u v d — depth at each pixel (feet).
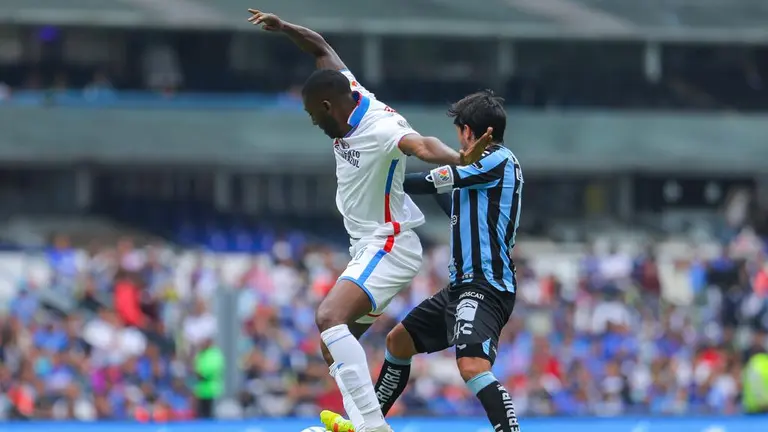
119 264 212.43
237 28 344.49
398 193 72.59
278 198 348.18
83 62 343.67
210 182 346.33
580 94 364.17
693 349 195.62
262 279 210.79
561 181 359.05
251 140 335.88
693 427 119.44
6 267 237.04
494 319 73.36
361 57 354.33
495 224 73.56
